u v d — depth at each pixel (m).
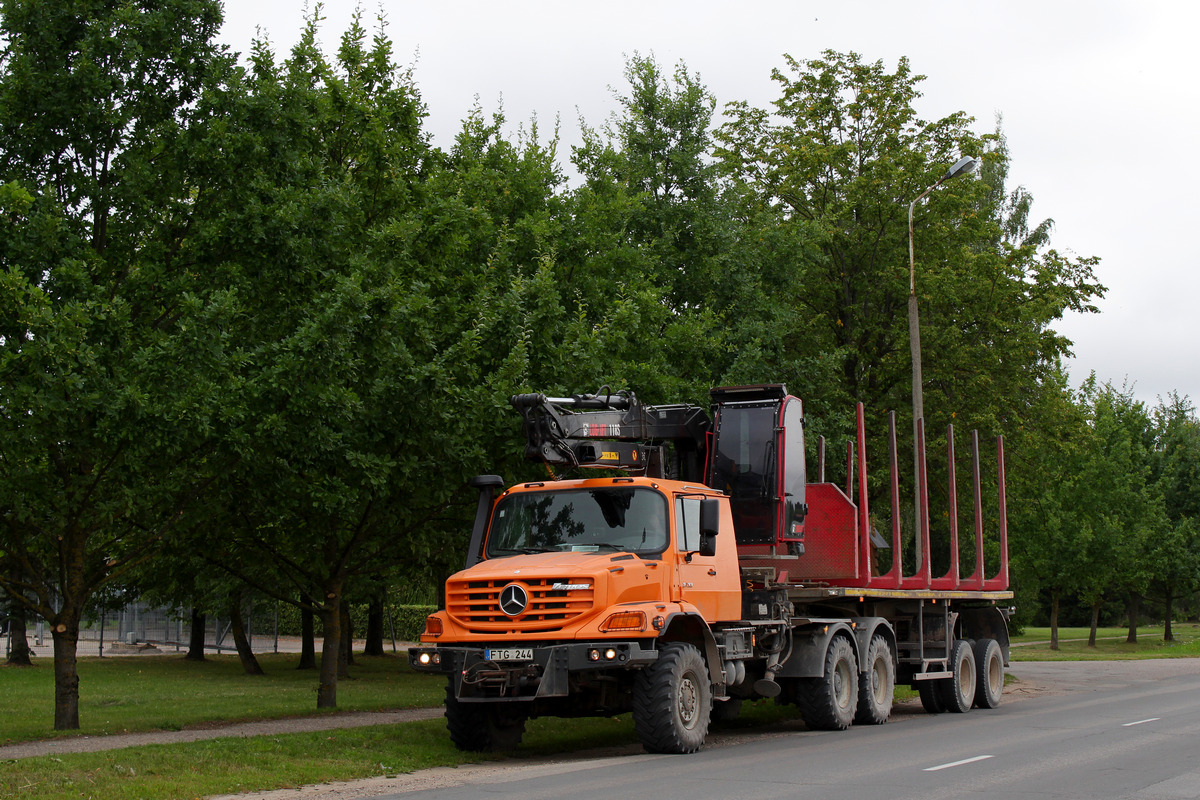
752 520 15.33
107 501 14.47
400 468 16.11
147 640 47.72
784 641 15.44
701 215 26.34
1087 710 18.42
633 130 27.25
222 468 14.76
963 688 19.48
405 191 18.92
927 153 33.56
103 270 15.49
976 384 31.27
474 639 12.06
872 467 31.27
